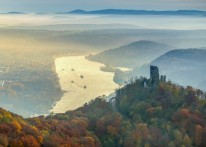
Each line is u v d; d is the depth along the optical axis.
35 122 180.62
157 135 188.25
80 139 172.12
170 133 190.12
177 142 183.88
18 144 143.50
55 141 158.12
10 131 150.62
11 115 173.25
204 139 185.12
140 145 181.38
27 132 155.38
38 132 159.12
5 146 140.12
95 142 177.00
